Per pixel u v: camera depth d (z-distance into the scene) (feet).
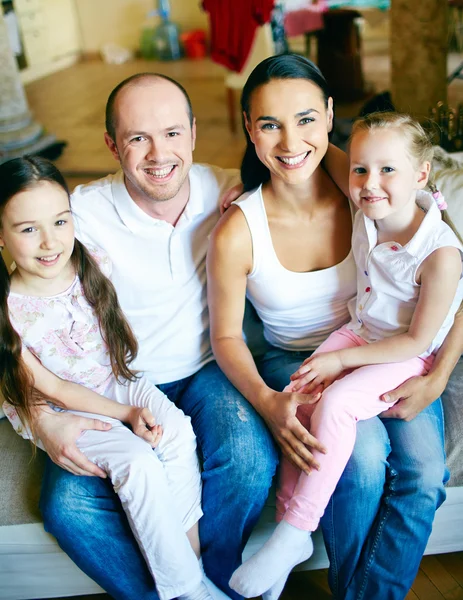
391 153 4.30
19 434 5.15
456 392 5.25
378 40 22.68
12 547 4.94
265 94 4.50
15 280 4.90
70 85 22.58
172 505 4.52
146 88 4.70
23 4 22.91
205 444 4.87
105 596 5.50
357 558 4.73
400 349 4.60
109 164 15.06
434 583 5.37
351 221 5.08
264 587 4.48
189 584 4.59
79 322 4.97
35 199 4.42
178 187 4.92
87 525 4.62
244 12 13.80
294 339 5.41
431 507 4.50
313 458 4.44
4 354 4.76
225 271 4.97
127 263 5.19
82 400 4.91
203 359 5.49
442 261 4.40
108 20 25.38
